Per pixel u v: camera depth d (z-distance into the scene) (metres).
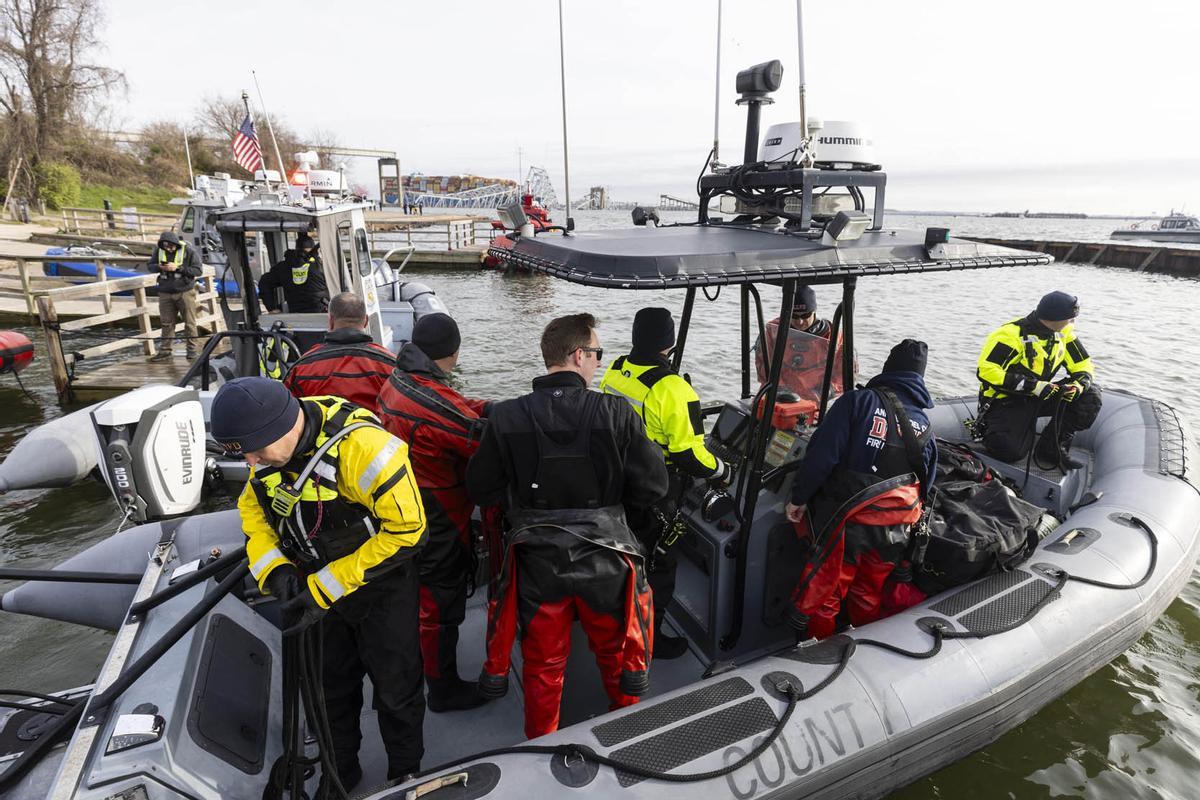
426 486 2.21
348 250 7.46
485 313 15.86
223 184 11.81
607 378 2.53
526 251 2.35
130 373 9.02
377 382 3.24
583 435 1.89
